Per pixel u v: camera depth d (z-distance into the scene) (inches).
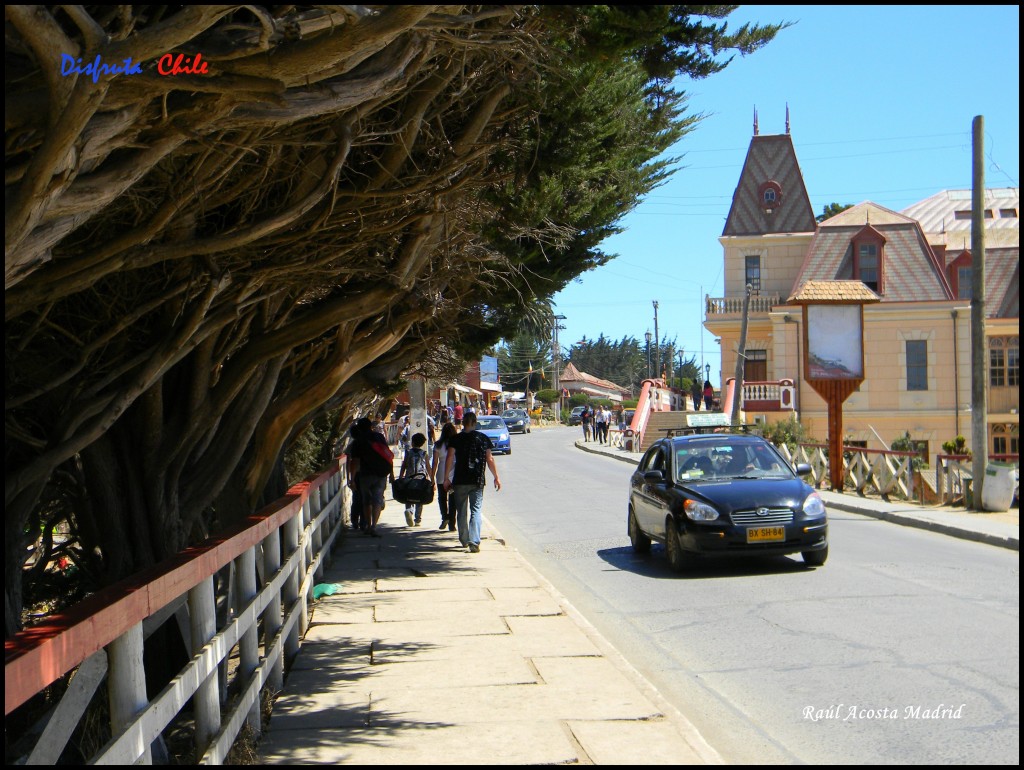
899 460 784.3
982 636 317.4
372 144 295.3
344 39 172.9
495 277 446.0
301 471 725.3
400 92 272.8
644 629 348.8
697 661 299.3
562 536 631.2
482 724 224.7
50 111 144.1
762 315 1641.2
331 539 488.1
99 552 352.5
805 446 983.6
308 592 359.6
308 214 290.0
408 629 333.4
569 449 1877.5
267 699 247.6
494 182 356.8
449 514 634.8
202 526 380.5
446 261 391.2
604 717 229.8
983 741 218.1
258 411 376.8
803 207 1688.0
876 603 375.9
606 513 758.5
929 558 496.4
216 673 189.6
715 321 1658.5
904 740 220.7
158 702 150.6
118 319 271.3
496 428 1722.4
